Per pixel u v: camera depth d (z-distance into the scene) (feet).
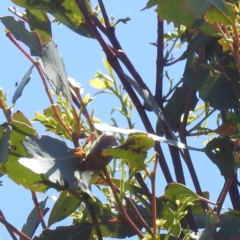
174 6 8.56
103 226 8.86
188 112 10.07
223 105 9.54
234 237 8.67
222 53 10.16
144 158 7.54
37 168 6.89
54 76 7.57
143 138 7.32
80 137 8.32
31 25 9.72
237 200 9.57
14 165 7.66
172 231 8.04
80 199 7.87
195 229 8.87
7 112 7.87
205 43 9.80
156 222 7.77
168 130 9.34
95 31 9.61
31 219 8.96
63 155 7.32
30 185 7.75
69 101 7.68
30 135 7.50
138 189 8.36
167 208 8.20
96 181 8.31
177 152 9.70
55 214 8.65
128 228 8.84
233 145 9.04
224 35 8.48
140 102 9.67
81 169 7.38
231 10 8.30
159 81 10.31
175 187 8.31
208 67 9.71
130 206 8.17
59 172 7.11
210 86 9.62
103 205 7.94
